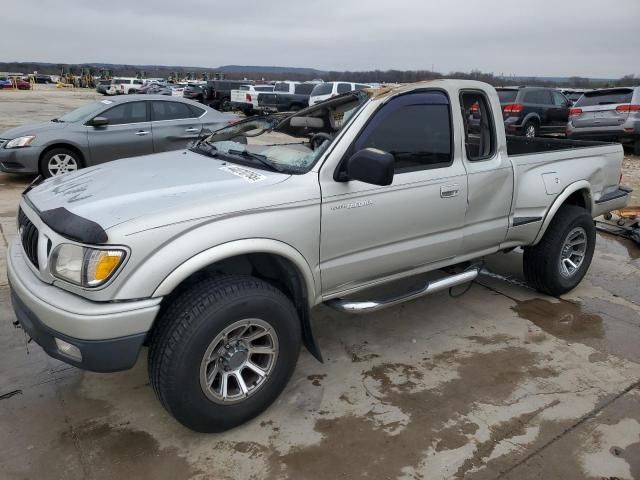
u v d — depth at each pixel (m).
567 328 4.00
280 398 3.05
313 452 2.63
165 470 2.49
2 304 4.05
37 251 2.53
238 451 2.63
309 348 3.07
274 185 2.73
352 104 3.13
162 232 2.36
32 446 2.61
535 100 14.34
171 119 9.01
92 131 8.39
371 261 3.15
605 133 12.56
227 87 30.53
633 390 3.21
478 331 3.92
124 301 2.31
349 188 2.92
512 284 4.85
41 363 3.33
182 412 2.52
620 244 6.17
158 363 2.45
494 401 3.07
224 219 2.52
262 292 2.62
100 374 3.24
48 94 47.22
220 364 2.62
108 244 2.27
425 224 3.33
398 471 2.52
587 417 2.94
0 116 21.28
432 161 3.37
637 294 4.69
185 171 3.02
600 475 2.52
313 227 2.81
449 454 2.63
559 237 4.24
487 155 3.71
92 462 2.53
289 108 23.98
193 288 2.55
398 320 4.07
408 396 3.10
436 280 3.62
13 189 8.06
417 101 3.25
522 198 3.96
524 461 2.59
